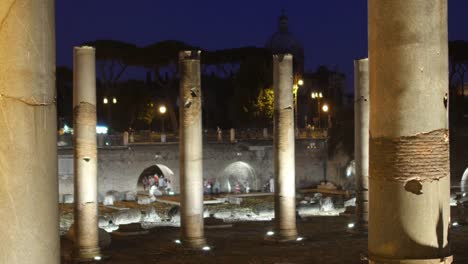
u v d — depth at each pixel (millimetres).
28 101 7578
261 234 33094
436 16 9797
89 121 25109
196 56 26250
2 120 7500
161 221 40469
